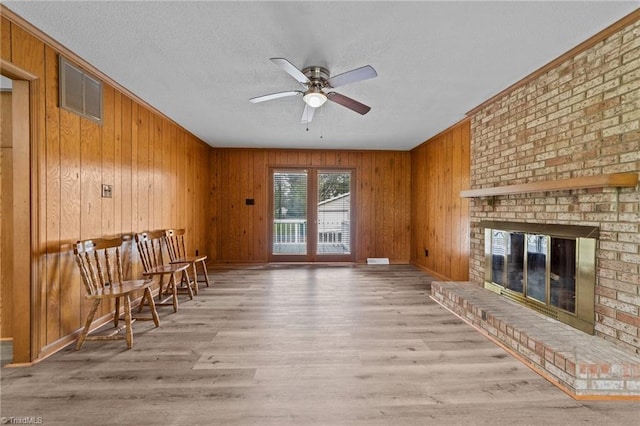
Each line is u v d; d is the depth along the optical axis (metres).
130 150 3.24
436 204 4.93
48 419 1.58
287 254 6.00
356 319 2.99
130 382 1.91
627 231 1.90
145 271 3.20
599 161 2.10
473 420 1.59
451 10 1.80
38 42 2.10
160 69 2.61
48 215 2.20
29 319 2.09
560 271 2.45
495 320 2.51
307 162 5.97
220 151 5.88
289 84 2.92
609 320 2.00
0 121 2.33
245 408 1.68
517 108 2.91
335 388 1.86
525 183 2.75
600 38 2.05
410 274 5.05
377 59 2.39
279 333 2.66
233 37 2.11
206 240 5.75
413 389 1.86
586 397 1.75
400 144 5.57
